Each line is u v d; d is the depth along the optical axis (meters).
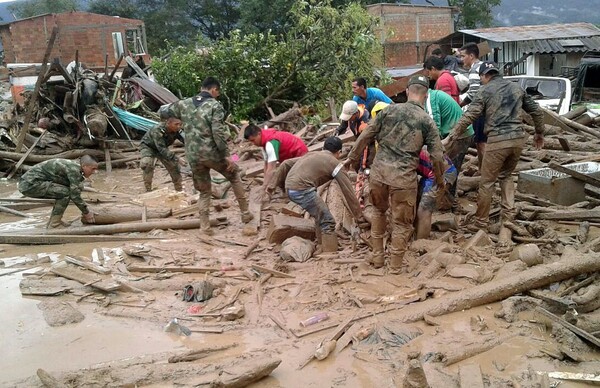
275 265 5.57
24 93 12.85
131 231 6.97
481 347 4.02
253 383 3.72
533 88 13.10
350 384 3.68
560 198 6.90
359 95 7.85
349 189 5.90
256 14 32.69
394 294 4.85
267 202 7.88
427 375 3.70
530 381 3.60
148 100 13.80
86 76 12.00
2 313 4.83
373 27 14.84
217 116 6.48
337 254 5.82
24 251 6.48
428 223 5.91
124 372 3.83
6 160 11.34
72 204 8.59
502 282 4.73
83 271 5.66
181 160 11.05
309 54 14.67
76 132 12.11
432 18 29.72
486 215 6.18
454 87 7.37
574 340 4.04
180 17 38.91
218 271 5.61
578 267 4.79
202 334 4.44
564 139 8.69
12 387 3.70
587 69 21.38
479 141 7.03
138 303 5.02
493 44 25.28
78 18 29.39
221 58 14.41
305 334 4.33
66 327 4.59
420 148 4.96
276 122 12.64
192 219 7.22
